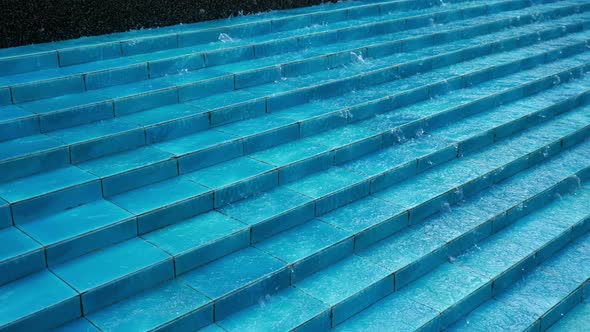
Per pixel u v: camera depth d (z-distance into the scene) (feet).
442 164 15.49
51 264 10.65
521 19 24.38
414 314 11.46
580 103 19.74
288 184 13.65
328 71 17.81
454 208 14.28
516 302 12.46
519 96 19.08
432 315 11.42
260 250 11.92
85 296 10.05
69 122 13.50
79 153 12.66
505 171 15.55
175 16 18.43
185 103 15.12
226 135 14.14
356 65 18.39
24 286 10.15
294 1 21.44
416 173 14.90
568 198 15.67
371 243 12.78
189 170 13.28
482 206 14.35
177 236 11.62
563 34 24.52
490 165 15.43
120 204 11.91
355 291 11.37
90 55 15.64
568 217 14.75
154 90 14.71
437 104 17.33
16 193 11.37
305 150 14.29
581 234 14.78
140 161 12.75
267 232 12.28
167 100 14.93
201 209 12.39
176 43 17.17
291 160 13.74
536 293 12.73
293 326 10.52
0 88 13.43
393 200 13.73
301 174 13.87
